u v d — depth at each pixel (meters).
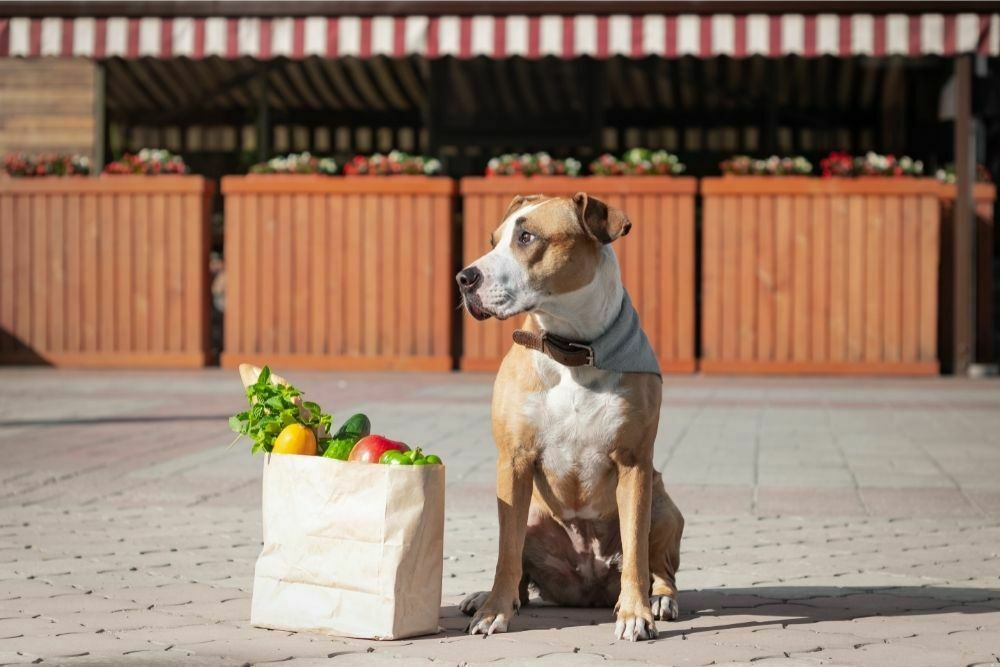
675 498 6.80
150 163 13.94
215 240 16.22
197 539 5.78
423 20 13.05
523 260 4.20
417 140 18.08
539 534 4.61
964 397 11.58
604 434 4.28
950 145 16.73
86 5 13.23
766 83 17.12
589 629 4.31
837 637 4.17
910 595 4.83
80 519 6.22
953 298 14.01
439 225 13.66
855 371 13.37
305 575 4.16
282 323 13.81
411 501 4.07
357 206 13.72
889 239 13.32
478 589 4.91
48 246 13.95
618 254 13.58
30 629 4.18
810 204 13.38
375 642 4.05
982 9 12.65
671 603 4.46
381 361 13.76
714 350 13.53
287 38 13.18
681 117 17.77
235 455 8.20
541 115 16.78
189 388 12.03
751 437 9.05
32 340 13.98
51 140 15.76
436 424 9.52
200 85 17.28
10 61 15.73
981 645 4.07
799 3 12.72
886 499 6.78
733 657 3.90
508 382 4.37
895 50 12.74
